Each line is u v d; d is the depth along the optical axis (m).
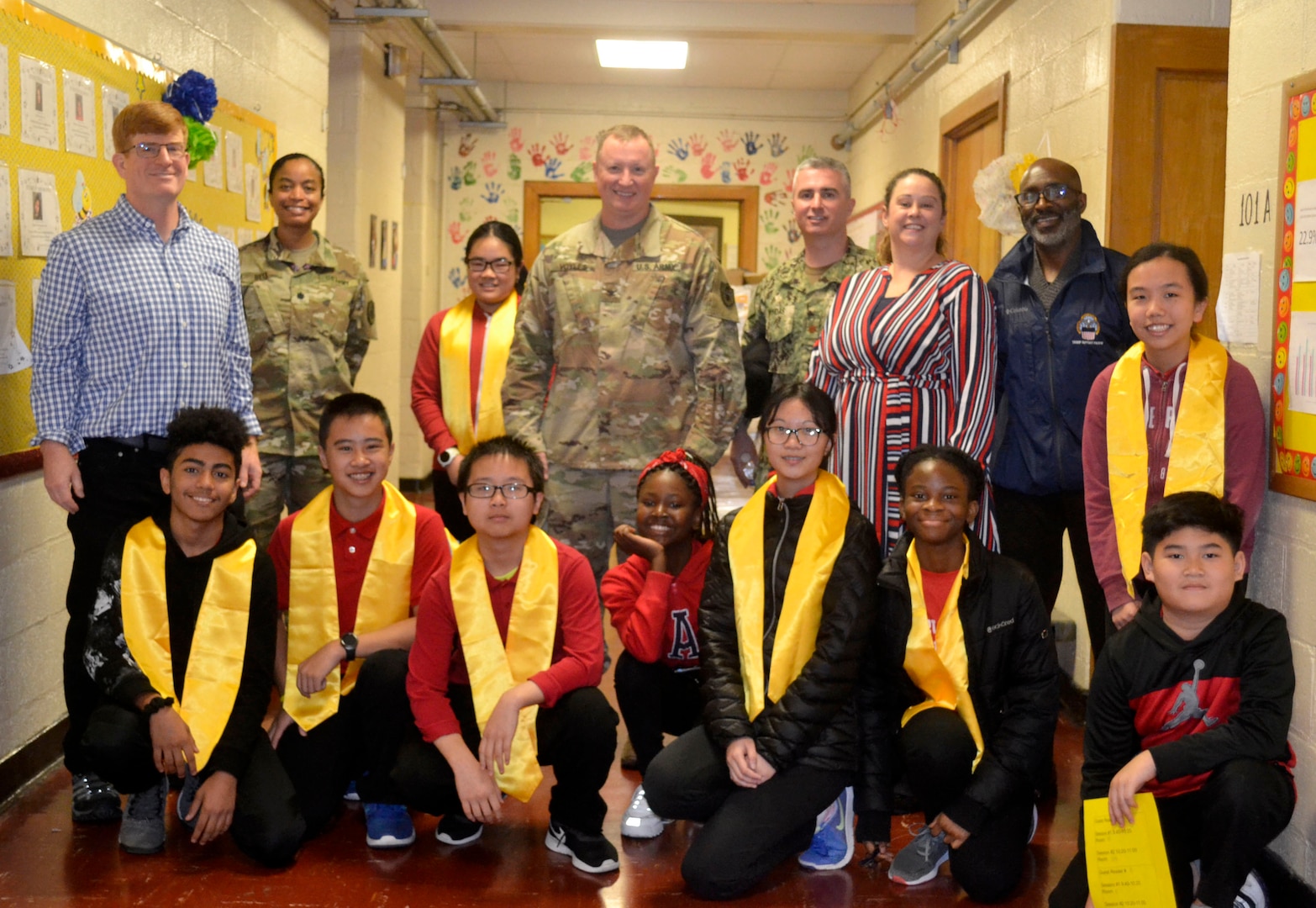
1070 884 2.17
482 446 2.46
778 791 2.35
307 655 2.64
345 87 6.07
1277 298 2.32
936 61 5.98
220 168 3.97
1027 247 2.97
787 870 2.48
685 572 2.73
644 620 2.63
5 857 2.45
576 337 3.07
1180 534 2.08
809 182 3.26
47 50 2.81
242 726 2.45
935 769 2.31
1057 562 3.01
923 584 2.48
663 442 3.07
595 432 3.07
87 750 2.36
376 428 2.60
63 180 2.91
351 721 2.61
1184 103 3.55
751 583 2.48
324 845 2.55
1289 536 2.32
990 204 3.49
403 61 6.64
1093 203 3.74
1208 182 3.56
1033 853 2.54
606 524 3.15
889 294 2.82
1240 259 2.49
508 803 2.83
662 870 2.47
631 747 2.93
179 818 2.66
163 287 2.67
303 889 2.33
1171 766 2.04
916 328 2.71
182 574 2.53
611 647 4.37
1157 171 3.55
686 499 2.68
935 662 2.41
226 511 2.62
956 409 2.74
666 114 8.85
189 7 3.72
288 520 2.72
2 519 2.76
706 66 8.06
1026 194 2.86
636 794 2.68
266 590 2.56
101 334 2.61
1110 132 3.56
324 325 3.66
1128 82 3.53
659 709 2.71
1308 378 2.21
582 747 2.41
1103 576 2.53
